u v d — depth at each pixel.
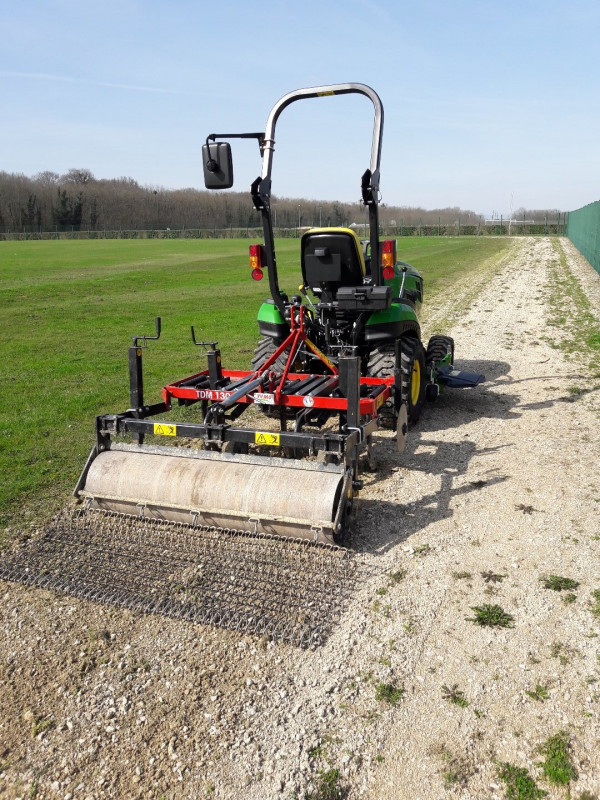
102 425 4.53
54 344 10.91
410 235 62.66
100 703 2.92
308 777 2.55
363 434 4.28
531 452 5.68
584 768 2.56
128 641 3.31
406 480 5.13
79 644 3.29
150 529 4.31
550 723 2.77
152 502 4.19
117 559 3.98
